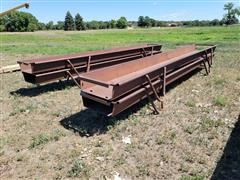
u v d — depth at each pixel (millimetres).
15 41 30000
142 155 4207
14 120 5559
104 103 4809
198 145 4488
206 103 6465
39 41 29750
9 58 14398
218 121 5320
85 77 5199
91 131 5016
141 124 5316
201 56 9242
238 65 10875
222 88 7656
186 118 5605
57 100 6871
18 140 4688
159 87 6469
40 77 6883
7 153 4293
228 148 4355
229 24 98438
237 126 5152
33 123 5406
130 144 4535
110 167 3906
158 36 35062
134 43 23484
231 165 3908
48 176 3725
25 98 7012
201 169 3836
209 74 9398
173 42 23125
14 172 3822
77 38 35125
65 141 4668
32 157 4180
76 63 7938
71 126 5215
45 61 6941
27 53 16547
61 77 7527
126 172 3787
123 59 10219
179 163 3994
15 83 8555
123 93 5023
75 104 6535
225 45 18484
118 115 5730
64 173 3771
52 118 5652
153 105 5773
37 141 4570
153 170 3830
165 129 5086
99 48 18859
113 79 6391
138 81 5418
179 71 7508
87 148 4426
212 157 4141
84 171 3771
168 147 4449
